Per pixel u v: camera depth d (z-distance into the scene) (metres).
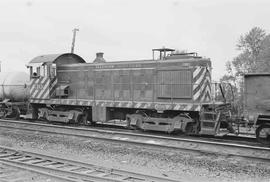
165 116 15.12
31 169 8.95
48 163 9.91
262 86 12.04
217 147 11.50
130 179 8.30
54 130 16.30
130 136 14.03
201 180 8.48
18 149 11.54
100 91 17.27
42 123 19.03
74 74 18.33
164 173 9.17
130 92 16.20
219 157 10.47
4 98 21.78
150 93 15.56
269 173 8.85
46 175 8.51
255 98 12.20
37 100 19.33
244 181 8.37
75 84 18.30
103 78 17.16
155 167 9.80
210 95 14.52
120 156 11.10
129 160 10.59
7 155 10.84
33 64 19.41
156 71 15.35
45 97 18.81
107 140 13.28
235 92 15.34
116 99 16.67
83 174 8.41
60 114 18.45
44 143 13.37
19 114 21.58
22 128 16.64
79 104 17.58
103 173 8.85
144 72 15.74
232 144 11.36
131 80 16.17
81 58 20.12
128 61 16.36
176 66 14.78
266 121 12.08
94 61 18.61
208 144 11.77
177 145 12.30
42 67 18.88
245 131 16.12
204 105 13.84
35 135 14.98
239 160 10.04
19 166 9.27
